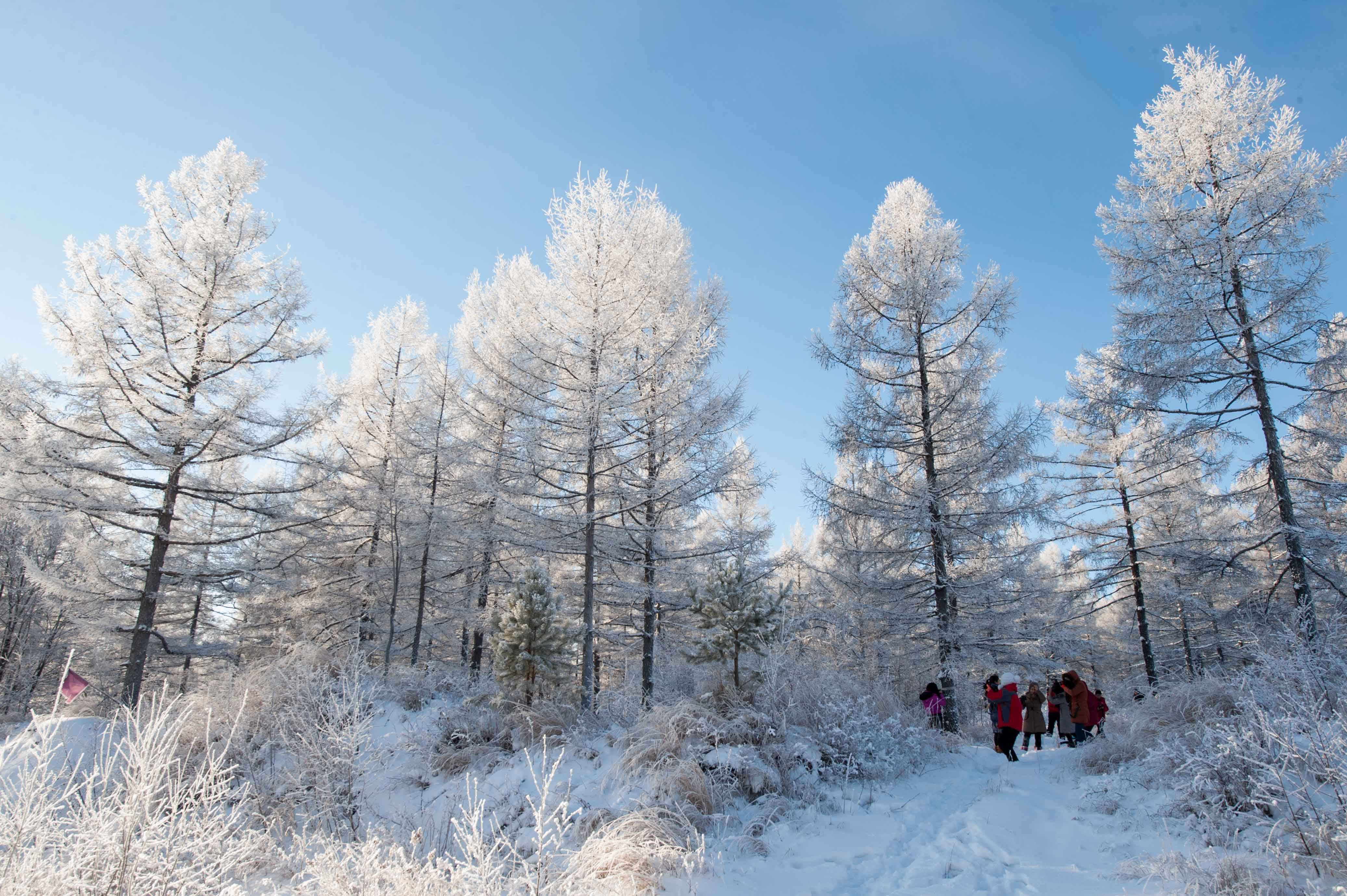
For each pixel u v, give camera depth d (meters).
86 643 16.39
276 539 16.47
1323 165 11.37
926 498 13.14
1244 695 6.07
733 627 8.98
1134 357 12.57
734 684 8.90
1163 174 13.06
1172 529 19.52
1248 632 7.70
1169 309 12.20
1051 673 15.63
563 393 11.95
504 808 6.25
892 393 15.07
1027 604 14.65
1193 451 13.16
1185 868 4.30
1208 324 11.91
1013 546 14.06
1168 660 21.89
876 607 13.70
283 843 5.18
